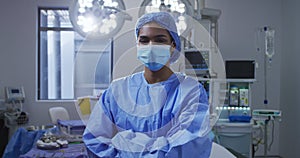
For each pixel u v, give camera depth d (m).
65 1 4.21
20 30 4.19
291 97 3.76
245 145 2.90
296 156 3.58
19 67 4.20
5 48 4.19
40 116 4.18
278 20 4.16
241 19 4.15
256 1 4.16
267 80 4.16
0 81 4.19
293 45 3.72
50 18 4.35
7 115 3.65
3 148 3.68
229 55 4.14
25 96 4.18
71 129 2.03
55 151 1.78
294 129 3.66
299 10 3.54
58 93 4.31
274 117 3.12
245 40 4.14
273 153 4.16
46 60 4.34
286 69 3.95
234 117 3.00
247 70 3.15
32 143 2.20
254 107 4.14
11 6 4.17
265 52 3.90
